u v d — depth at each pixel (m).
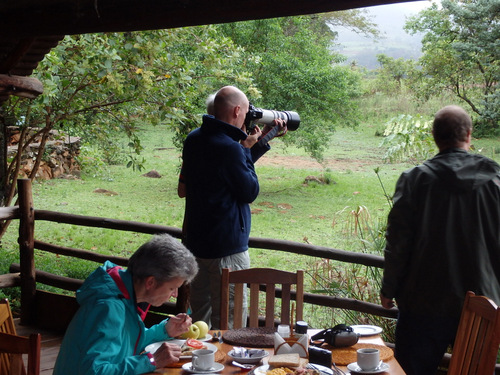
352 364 2.89
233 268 4.28
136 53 7.15
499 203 3.45
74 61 7.22
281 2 2.63
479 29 20.17
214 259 4.26
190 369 2.83
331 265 5.74
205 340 3.30
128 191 15.68
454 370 3.10
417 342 3.60
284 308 3.86
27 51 4.86
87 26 3.11
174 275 2.53
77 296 2.59
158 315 5.35
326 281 5.63
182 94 7.93
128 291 2.57
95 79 7.54
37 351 2.39
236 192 4.24
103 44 7.12
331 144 24.70
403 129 6.42
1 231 8.32
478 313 2.97
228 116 4.25
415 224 3.57
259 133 4.48
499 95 21.30
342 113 17.30
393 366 2.92
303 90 16.25
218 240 4.23
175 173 18.19
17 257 7.89
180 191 4.64
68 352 2.50
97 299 2.53
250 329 3.48
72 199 14.12
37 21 3.16
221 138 4.22
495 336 2.75
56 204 13.44
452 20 21.83
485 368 2.77
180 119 7.95
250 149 4.50
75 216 5.70
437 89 24.08
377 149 23.88
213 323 4.33
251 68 15.31
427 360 3.60
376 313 4.64
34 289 5.88
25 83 4.94
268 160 21.38
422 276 3.54
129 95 7.81
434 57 23.48
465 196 3.46
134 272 2.56
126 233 11.67
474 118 23.33
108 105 8.20
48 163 15.93
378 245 5.70
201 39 8.33
